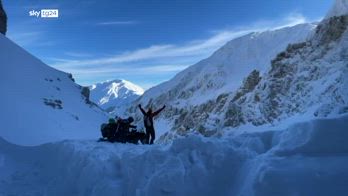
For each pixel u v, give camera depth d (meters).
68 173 8.19
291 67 70.44
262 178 4.91
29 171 10.03
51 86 49.53
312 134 5.12
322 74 61.22
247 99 66.56
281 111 57.78
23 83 43.31
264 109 59.78
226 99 86.44
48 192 8.37
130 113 199.00
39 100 41.31
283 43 168.50
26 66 49.25
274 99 61.19
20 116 30.83
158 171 6.12
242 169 5.65
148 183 6.09
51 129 32.25
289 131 5.55
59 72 59.25
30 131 27.89
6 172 9.96
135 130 12.83
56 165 9.60
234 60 178.00
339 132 4.95
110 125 12.27
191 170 5.95
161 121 144.25
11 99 34.78
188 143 6.37
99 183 6.96
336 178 4.48
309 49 74.19
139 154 6.98
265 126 54.44
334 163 4.67
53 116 37.72
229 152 5.97
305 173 4.70
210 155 6.05
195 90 168.88
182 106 150.12
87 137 35.75
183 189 5.81
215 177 5.81
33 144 24.48
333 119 5.07
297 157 5.05
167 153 6.46
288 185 4.67
